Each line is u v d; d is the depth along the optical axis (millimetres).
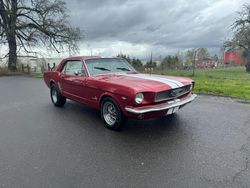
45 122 5914
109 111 5242
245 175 3246
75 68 6480
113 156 3910
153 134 4883
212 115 6176
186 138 4613
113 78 5355
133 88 4469
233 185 3025
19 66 26609
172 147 4207
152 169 3455
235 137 4617
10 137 4891
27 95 10102
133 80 5043
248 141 4410
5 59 26797
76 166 3592
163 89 4629
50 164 3670
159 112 4617
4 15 25984
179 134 4840
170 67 21703
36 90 11586
